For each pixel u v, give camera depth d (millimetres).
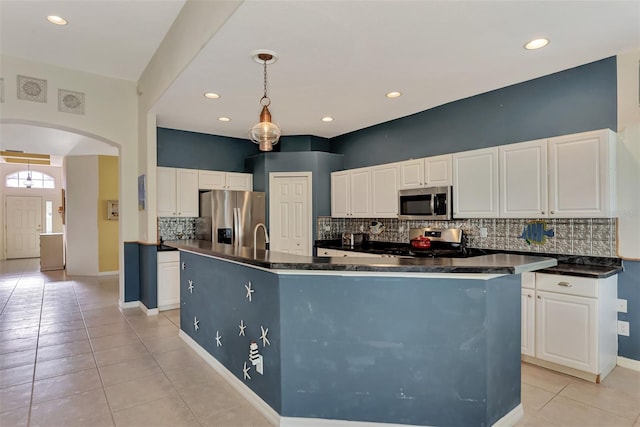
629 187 2836
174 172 5125
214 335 3027
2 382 2746
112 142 4645
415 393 2047
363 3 2139
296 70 3127
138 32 3406
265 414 2305
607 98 2951
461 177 3697
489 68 3143
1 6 2910
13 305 5055
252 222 5398
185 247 3215
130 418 2275
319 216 5480
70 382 2752
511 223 3596
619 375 2801
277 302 2186
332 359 2127
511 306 2168
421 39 2604
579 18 2346
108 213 7680
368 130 5234
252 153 6152
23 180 10711
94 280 6992
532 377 2785
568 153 2902
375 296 2074
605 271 2762
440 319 2010
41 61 4039
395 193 4426
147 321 4305
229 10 2268
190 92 3656
